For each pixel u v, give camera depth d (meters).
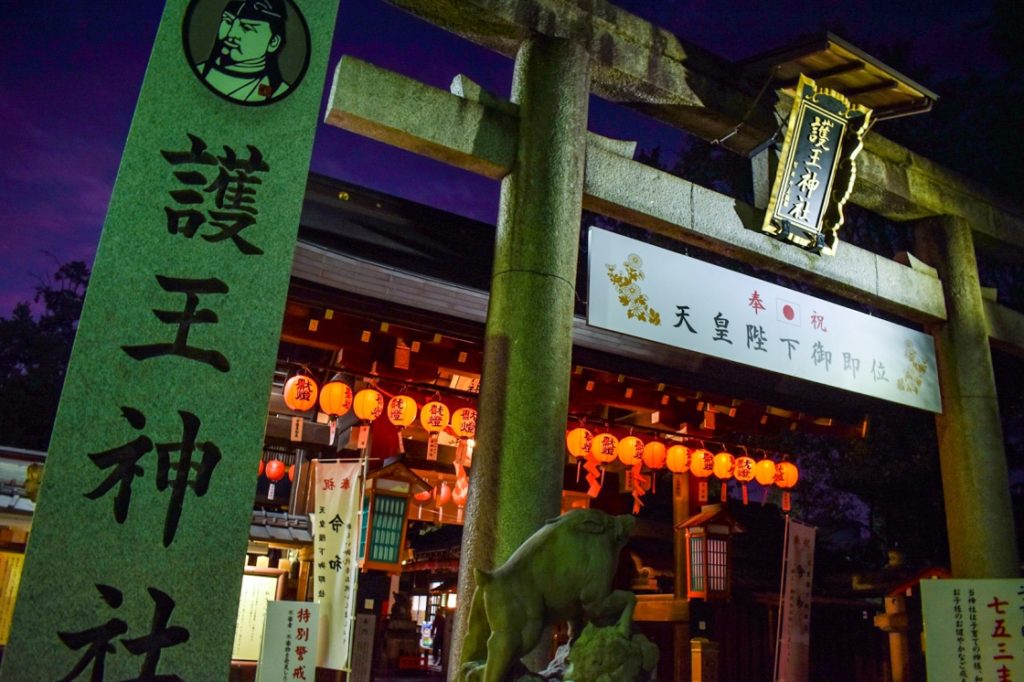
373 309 10.33
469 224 11.76
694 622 14.72
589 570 4.84
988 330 11.90
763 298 9.55
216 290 5.50
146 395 5.14
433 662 23.11
